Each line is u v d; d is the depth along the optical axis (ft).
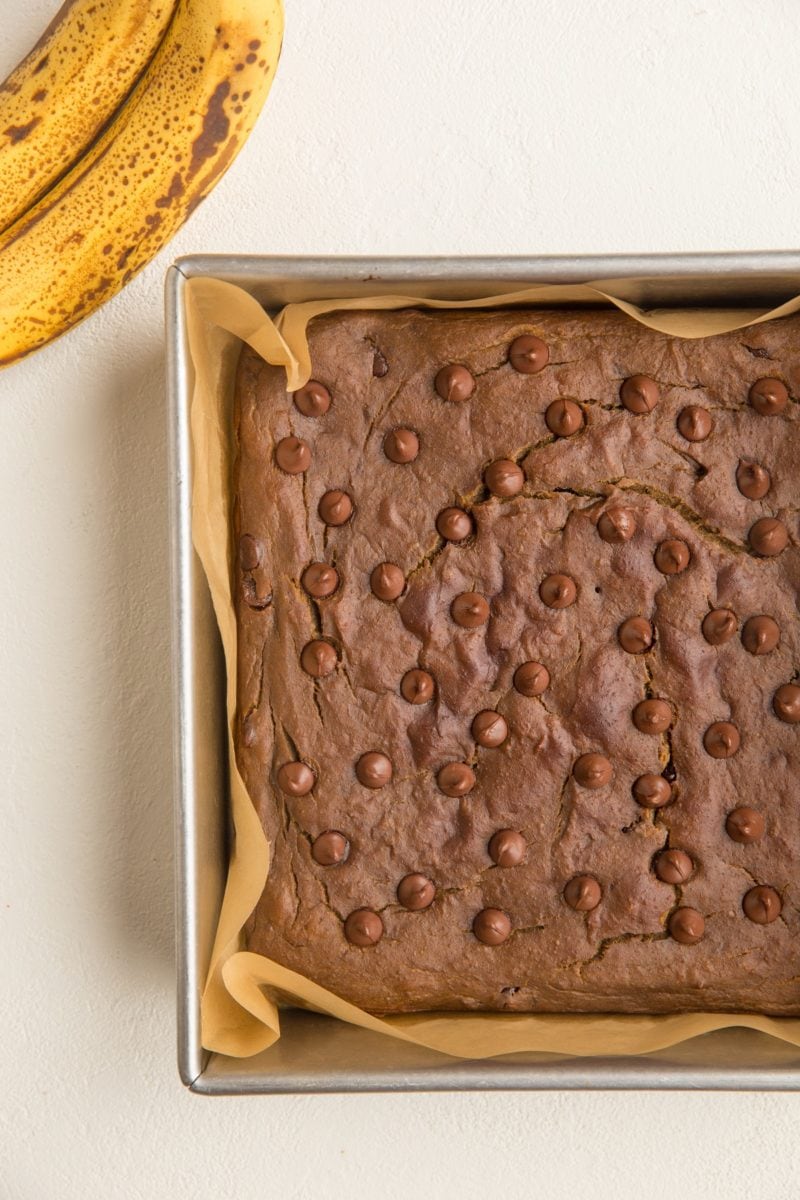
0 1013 1.81
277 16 1.66
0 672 1.82
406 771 1.68
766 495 1.68
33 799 1.82
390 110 1.83
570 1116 1.81
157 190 1.71
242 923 1.67
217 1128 1.81
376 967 1.68
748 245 1.82
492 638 1.68
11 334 1.74
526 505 1.69
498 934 1.66
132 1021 1.81
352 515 1.69
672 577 1.68
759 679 1.67
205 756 1.69
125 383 1.82
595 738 1.68
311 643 1.69
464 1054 1.65
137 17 1.66
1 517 1.82
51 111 1.69
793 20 1.84
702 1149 1.81
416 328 1.70
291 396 1.70
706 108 1.83
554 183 1.83
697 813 1.67
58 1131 1.81
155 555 1.82
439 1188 1.81
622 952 1.67
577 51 1.83
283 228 1.82
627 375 1.69
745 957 1.67
